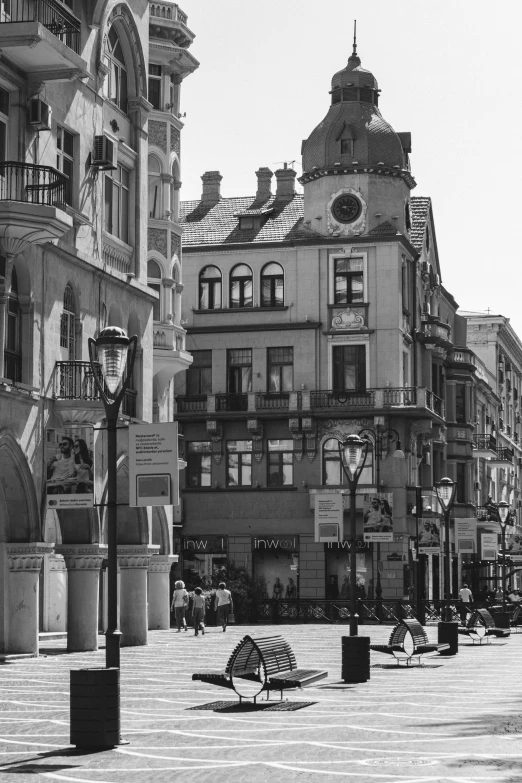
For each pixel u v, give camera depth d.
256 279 70.12
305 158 70.75
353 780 13.83
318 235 69.31
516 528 115.88
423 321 75.06
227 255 70.56
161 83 51.28
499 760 15.27
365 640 27.34
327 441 68.19
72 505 32.94
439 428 74.25
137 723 19.62
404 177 70.06
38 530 34.06
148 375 43.00
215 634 48.12
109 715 16.91
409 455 68.75
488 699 23.36
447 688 25.77
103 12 39.06
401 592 66.25
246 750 16.53
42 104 34.31
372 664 33.62
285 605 61.69
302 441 68.19
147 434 22.23
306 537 67.56
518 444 120.88
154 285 51.53
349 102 70.31
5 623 33.94
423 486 73.88
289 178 74.50
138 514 40.59
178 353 51.47
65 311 36.97
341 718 20.12
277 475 68.56
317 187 69.88
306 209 70.31
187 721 19.89
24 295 34.28
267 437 68.81
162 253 51.41
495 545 64.06
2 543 34.03
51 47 32.75
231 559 68.38
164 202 51.53
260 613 62.19
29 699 23.52
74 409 35.03
